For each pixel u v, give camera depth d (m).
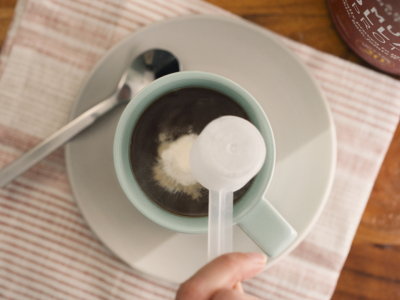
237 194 0.30
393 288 0.34
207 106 0.31
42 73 0.34
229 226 0.27
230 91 0.30
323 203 0.32
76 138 0.32
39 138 0.34
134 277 0.33
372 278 0.35
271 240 0.28
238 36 0.32
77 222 0.34
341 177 0.34
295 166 0.32
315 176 0.32
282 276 0.33
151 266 0.32
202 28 0.32
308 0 0.35
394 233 0.35
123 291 0.33
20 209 0.33
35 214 0.34
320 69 0.34
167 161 0.31
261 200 0.28
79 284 0.33
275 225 0.28
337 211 0.34
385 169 0.35
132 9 0.34
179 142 0.31
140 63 0.32
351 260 0.35
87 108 0.32
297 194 0.32
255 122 0.29
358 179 0.34
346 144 0.34
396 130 0.35
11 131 0.34
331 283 0.33
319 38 0.35
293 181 0.32
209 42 0.33
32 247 0.33
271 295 0.33
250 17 0.35
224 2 0.35
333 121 0.32
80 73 0.34
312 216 0.32
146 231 0.32
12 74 0.34
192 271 0.32
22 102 0.34
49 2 0.34
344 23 0.32
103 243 0.32
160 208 0.30
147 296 0.33
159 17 0.34
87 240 0.34
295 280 0.33
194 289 0.25
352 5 0.30
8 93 0.34
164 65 0.33
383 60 0.32
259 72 0.33
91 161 0.32
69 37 0.34
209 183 0.27
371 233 0.35
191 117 0.31
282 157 0.32
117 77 0.32
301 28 0.35
